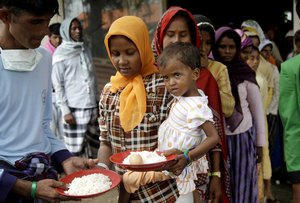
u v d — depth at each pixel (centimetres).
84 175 206
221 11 873
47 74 210
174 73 202
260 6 893
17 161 189
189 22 251
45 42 600
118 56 209
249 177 307
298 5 260
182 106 206
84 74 504
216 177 251
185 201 211
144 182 209
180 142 204
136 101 208
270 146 489
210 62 291
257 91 315
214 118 248
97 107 529
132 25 205
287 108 231
